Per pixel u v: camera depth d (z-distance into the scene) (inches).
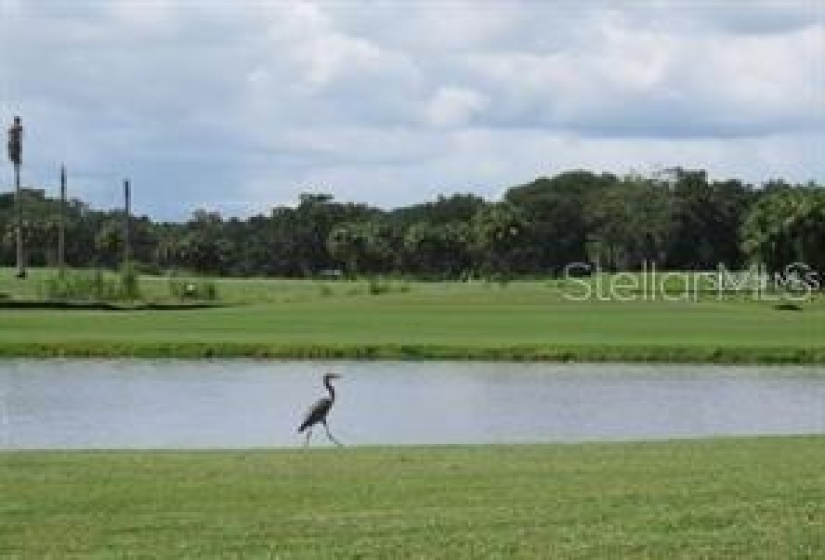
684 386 3865.7
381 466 1765.5
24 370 4141.2
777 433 2970.0
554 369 4279.0
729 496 1502.2
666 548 1268.5
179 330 5339.6
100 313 6481.3
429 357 4557.1
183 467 1744.6
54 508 1448.1
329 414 3253.0
